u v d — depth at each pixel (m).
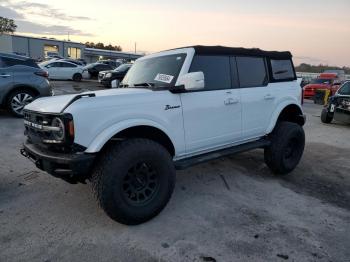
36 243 3.06
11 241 3.08
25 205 3.81
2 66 8.34
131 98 3.40
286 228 3.48
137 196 3.40
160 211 3.59
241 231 3.38
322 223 3.63
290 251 3.06
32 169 4.93
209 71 4.14
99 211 3.71
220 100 4.16
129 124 3.28
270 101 4.91
